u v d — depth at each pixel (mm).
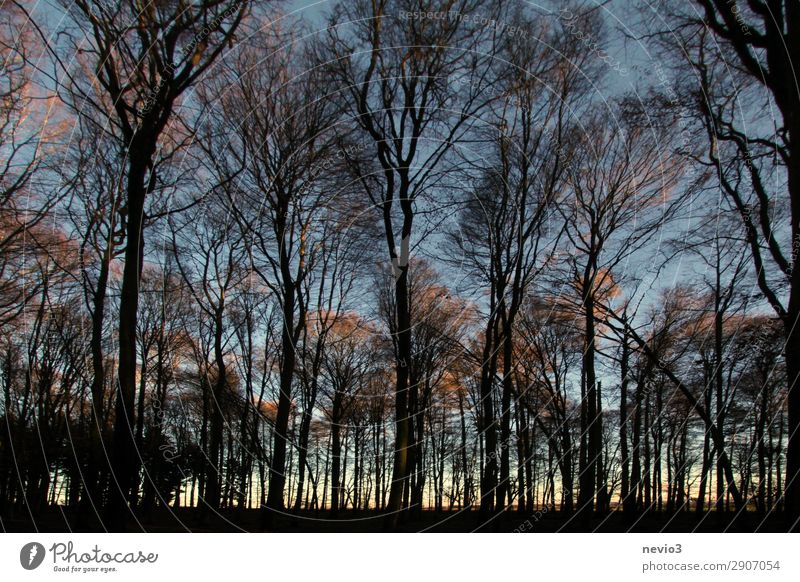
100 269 9422
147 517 10359
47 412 12383
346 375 17250
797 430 5742
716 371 9281
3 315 11141
